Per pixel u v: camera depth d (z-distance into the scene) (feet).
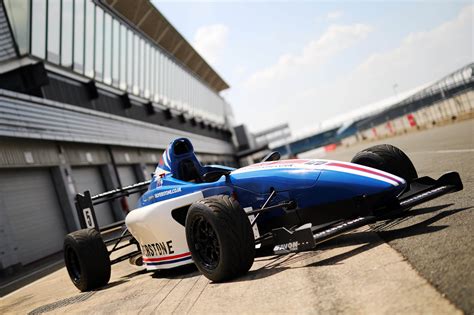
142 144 81.20
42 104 50.01
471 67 72.18
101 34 70.85
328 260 10.31
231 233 10.69
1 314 17.70
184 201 13.70
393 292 7.11
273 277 10.16
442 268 7.48
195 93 160.25
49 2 52.85
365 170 11.66
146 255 15.75
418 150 38.83
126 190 20.68
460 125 68.64
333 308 7.18
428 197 11.01
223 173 14.93
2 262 38.58
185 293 11.19
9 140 43.80
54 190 51.70
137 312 10.65
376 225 12.87
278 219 12.99
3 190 42.55
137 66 91.91
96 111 64.64
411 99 114.42
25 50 49.60
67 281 22.30
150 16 104.22
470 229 9.16
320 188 11.82
